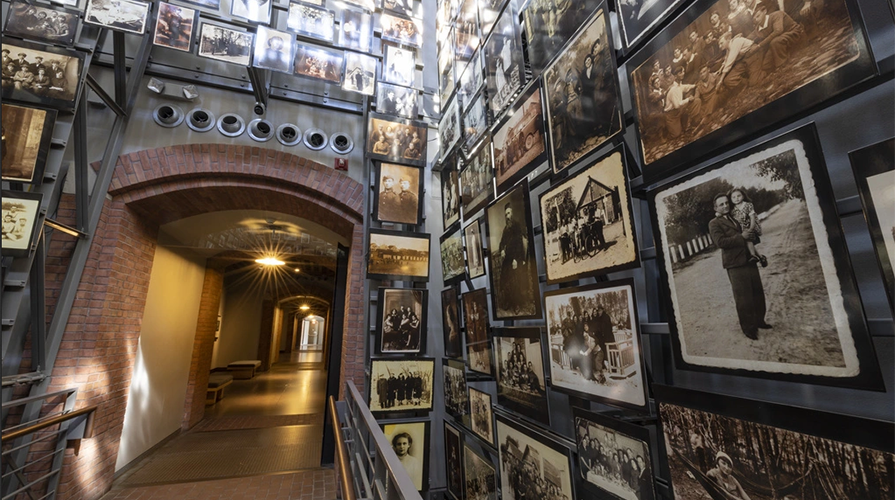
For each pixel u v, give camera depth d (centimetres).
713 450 125
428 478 358
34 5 319
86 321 363
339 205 455
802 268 104
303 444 562
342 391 433
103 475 386
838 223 97
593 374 182
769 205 113
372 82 423
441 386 406
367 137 414
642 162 160
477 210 321
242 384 1115
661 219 148
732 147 126
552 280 216
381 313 383
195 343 659
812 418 101
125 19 340
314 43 437
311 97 467
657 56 155
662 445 151
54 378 340
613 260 171
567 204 204
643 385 154
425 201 453
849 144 115
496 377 278
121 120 395
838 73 98
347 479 209
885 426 87
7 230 288
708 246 129
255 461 490
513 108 269
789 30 110
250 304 1326
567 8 216
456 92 380
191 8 370
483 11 333
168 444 551
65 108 311
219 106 441
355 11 448
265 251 585
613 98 176
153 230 471
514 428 250
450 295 371
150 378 502
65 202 376
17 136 296
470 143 344
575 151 200
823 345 98
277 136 446
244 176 431
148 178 398
